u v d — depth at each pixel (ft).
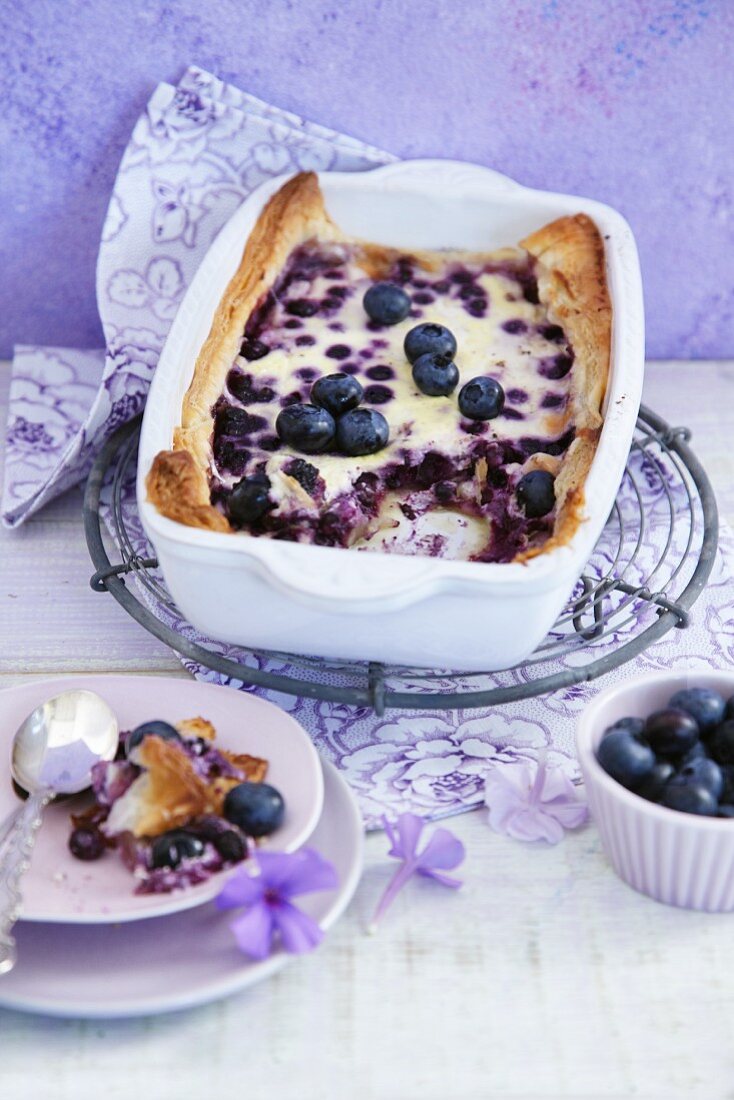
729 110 3.00
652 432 3.03
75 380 3.12
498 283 3.01
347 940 2.33
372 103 3.00
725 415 3.11
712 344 3.23
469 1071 2.22
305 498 2.67
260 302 2.91
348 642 2.50
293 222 2.96
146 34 2.91
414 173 3.01
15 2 2.87
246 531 2.69
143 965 2.26
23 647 2.68
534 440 2.78
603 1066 2.23
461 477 2.81
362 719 2.59
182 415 2.71
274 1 2.89
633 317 2.79
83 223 3.09
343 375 2.79
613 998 2.28
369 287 3.00
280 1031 2.25
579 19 2.91
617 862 2.38
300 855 2.25
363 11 2.90
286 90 2.99
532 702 2.61
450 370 2.81
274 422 2.78
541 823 2.44
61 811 2.39
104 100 2.97
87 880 2.30
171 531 2.45
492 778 2.48
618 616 2.73
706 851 2.29
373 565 2.41
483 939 2.34
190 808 2.29
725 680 2.42
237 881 2.24
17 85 2.94
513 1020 2.26
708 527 2.75
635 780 2.32
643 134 3.03
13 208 3.07
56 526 2.89
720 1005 2.28
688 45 2.93
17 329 3.21
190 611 2.53
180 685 2.50
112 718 2.45
